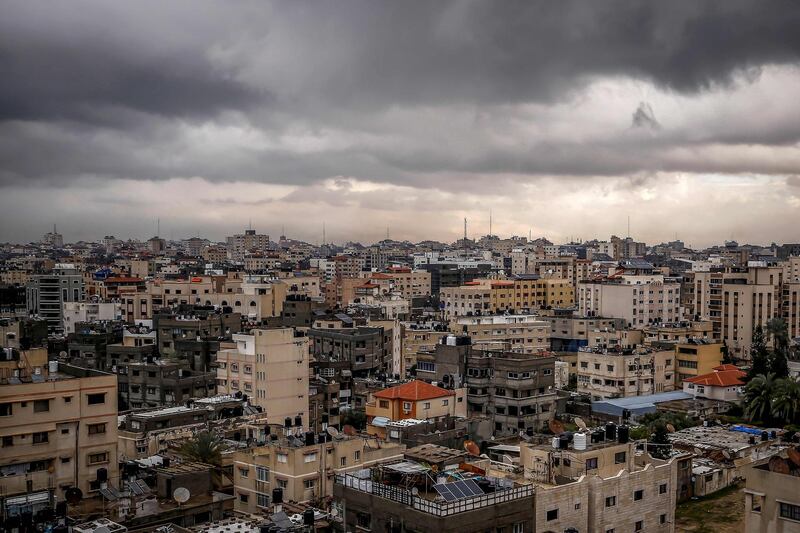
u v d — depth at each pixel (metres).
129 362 196.38
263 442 116.00
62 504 89.88
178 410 139.50
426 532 78.19
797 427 180.75
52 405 100.38
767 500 81.19
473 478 87.81
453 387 171.62
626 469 99.44
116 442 105.12
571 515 89.62
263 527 82.06
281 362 168.12
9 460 97.62
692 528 126.94
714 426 179.25
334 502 93.88
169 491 94.88
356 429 164.75
